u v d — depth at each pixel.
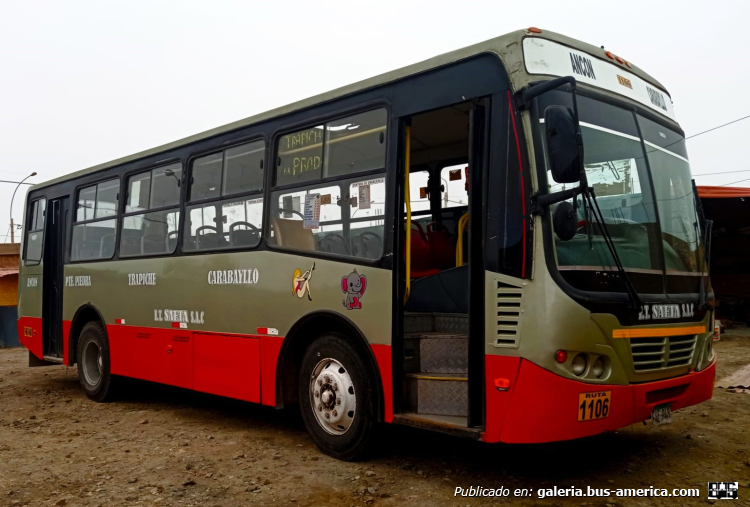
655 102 5.58
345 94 5.68
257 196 6.47
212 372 6.79
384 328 5.06
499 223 4.42
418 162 7.39
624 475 4.89
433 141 6.96
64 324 9.52
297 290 5.86
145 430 6.84
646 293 4.65
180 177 7.55
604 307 4.26
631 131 5.07
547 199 4.21
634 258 4.67
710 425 6.41
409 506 4.34
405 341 5.14
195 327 7.06
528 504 4.34
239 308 6.49
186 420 7.34
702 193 13.78
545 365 4.12
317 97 5.97
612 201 4.70
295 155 6.15
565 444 5.80
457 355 5.11
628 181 4.89
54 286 10.07
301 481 4.91
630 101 5.20
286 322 5.95
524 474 4.96
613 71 5.15
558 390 4.10
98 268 8.83
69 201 9.74
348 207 5.51
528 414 4.16
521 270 4.27
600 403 4.21
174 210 7.58
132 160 8.42
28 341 10.35
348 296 5.38
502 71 4.52
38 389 9.93
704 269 5.40
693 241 5.36
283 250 6.04
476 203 4.64
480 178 4.67
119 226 8.52
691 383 4.95
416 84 5.09
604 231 4.34
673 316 4.78
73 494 4.71
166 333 7.50
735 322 16.02
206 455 5.72
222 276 6.73
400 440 6.05
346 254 5.47
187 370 7.15
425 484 4.77
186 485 4.87
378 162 5.32
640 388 4.43
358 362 5.27
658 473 4.93
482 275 4.56
